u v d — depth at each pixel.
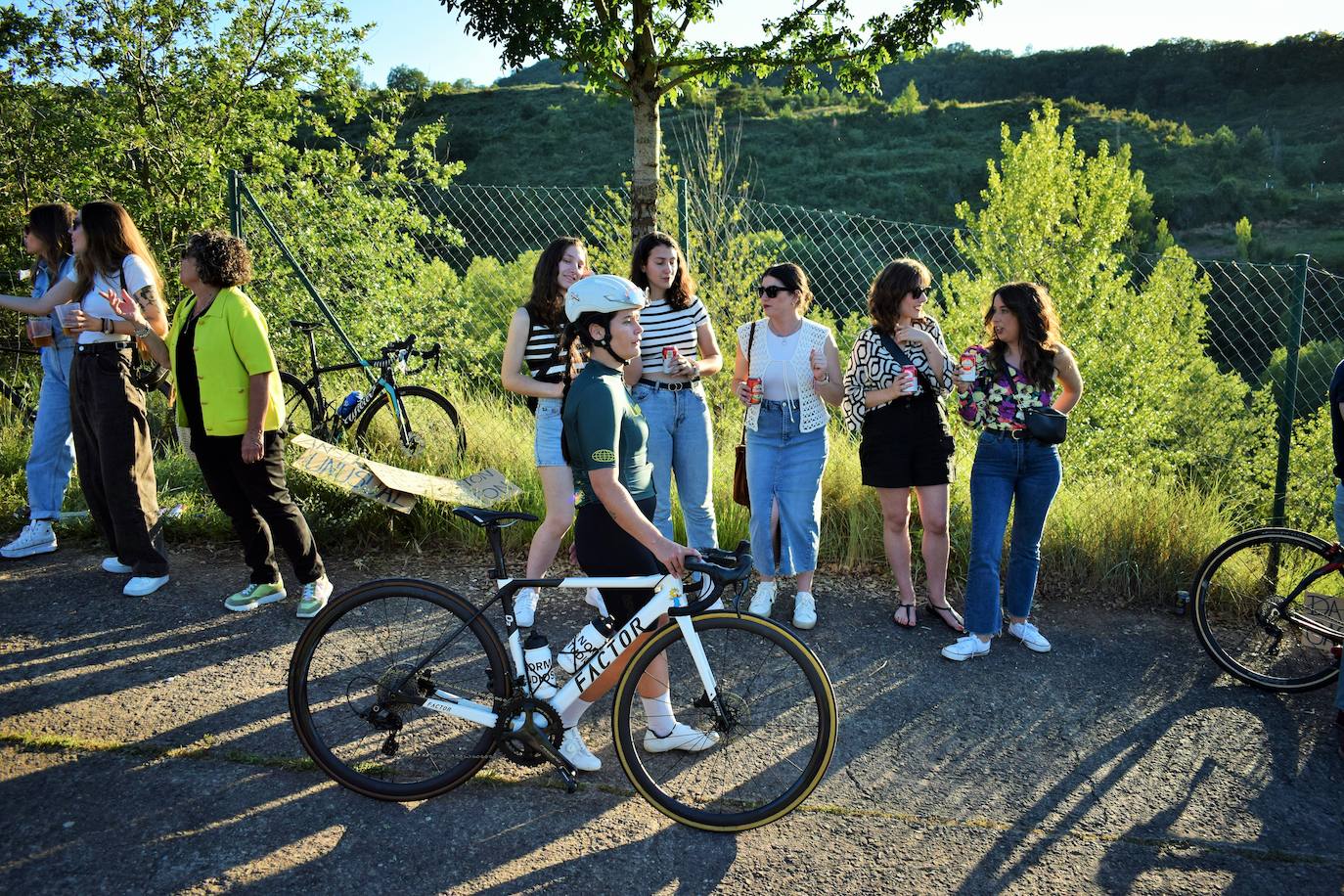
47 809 2.91
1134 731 3.64
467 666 3.89
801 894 2.68
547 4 6.12
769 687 3.80
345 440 6.76
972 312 20.34
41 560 4.90
